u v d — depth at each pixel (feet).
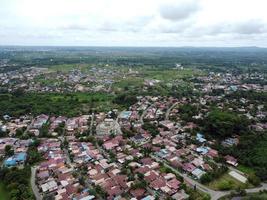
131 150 474.49
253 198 335.26
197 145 501.15
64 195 342.23
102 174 392.27
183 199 334.03
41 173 392.27
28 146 492.95
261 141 510.17
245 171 417.69
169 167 425.69
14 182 362.53
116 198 334.85
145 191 352.08
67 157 457.68
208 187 367.86
